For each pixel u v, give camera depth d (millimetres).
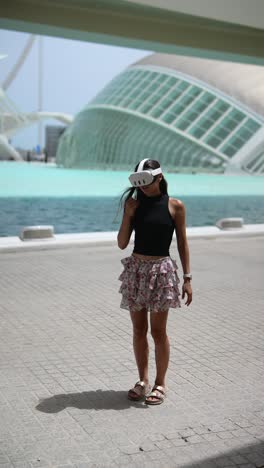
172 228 3893
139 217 3861
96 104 60875
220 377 4527
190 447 3340
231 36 17062
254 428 3609
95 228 17219
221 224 13664
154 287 3857
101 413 3791
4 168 54719
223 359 4977
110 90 61688
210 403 4004
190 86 55781
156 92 56781
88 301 6980
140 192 3902
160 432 3527
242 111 52594
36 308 6602
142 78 59688
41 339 5441
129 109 56219
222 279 8562
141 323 4055
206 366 4789
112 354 5035
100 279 8305
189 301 4027
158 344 4012
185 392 4203
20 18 14039
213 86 55219
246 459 3217
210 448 3334
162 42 16062
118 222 18438
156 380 4090
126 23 15359
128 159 57312
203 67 57688
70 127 69312
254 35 17234
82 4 14203
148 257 3859
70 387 4254
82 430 3529
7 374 4500
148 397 3980
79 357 4941
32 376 4465
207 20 15430
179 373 4609
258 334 5777
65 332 5684
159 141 54500
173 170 52969
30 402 3951
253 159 51000
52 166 72125
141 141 55969
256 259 10383
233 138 51656
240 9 15070
